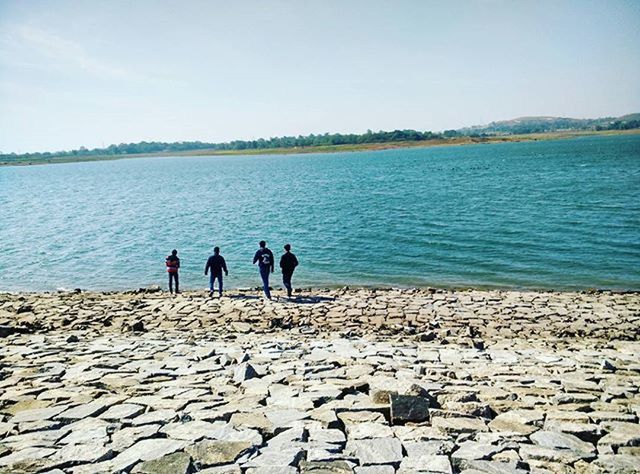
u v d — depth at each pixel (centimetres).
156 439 526
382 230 3441
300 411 614
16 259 2931
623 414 619
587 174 6825
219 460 479
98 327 1461
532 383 786
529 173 7556
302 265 2583
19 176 15588
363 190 6456
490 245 2862
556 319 1555
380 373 826
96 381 766
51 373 819
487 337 1384
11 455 493
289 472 454
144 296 1930
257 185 8131
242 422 575
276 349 1081
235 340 1264
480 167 9606
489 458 489
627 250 2617
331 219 4050
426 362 966
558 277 2219
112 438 536
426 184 6894
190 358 959
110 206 5719
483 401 675
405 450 505
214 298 1845
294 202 5422
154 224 4138
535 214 3791
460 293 1927
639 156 9675
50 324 1467
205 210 5016
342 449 508
